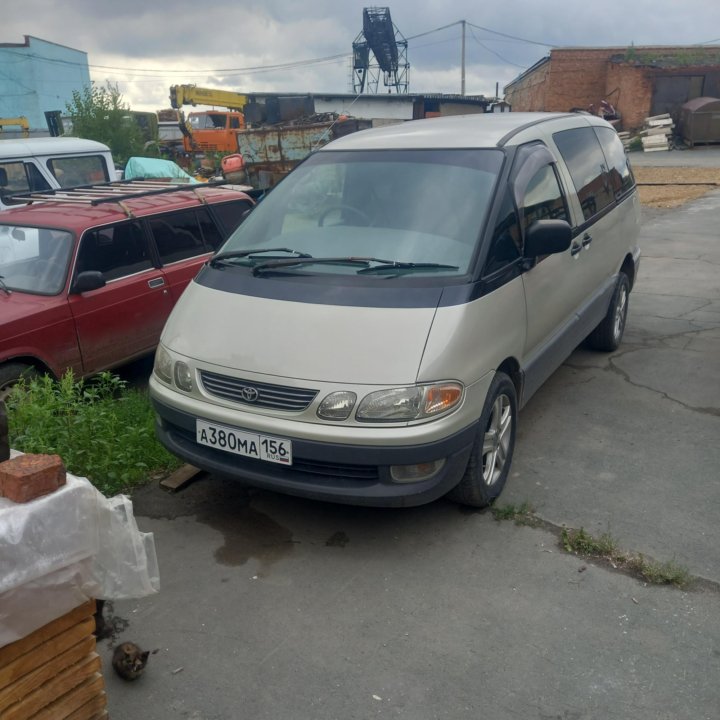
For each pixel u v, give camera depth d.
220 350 3.55
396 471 3.26
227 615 3.12
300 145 18.22
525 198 4.15
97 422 4.31
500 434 3.91
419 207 4.00
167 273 5.93
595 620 3.02
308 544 3.62
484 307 3.54
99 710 2.25
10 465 1.90
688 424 4.84
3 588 1.82
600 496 3.97
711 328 6.90
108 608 3.17
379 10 45.12
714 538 3.56
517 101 43.66
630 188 6.43
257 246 4.22
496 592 3.21
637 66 30.62
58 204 6.12
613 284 5.88
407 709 2.60
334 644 2.93
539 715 2.56
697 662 2.78
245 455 3.45
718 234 11.79
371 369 3.23
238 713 2.61
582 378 5.70
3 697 1.97
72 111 18.47
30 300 5.12
